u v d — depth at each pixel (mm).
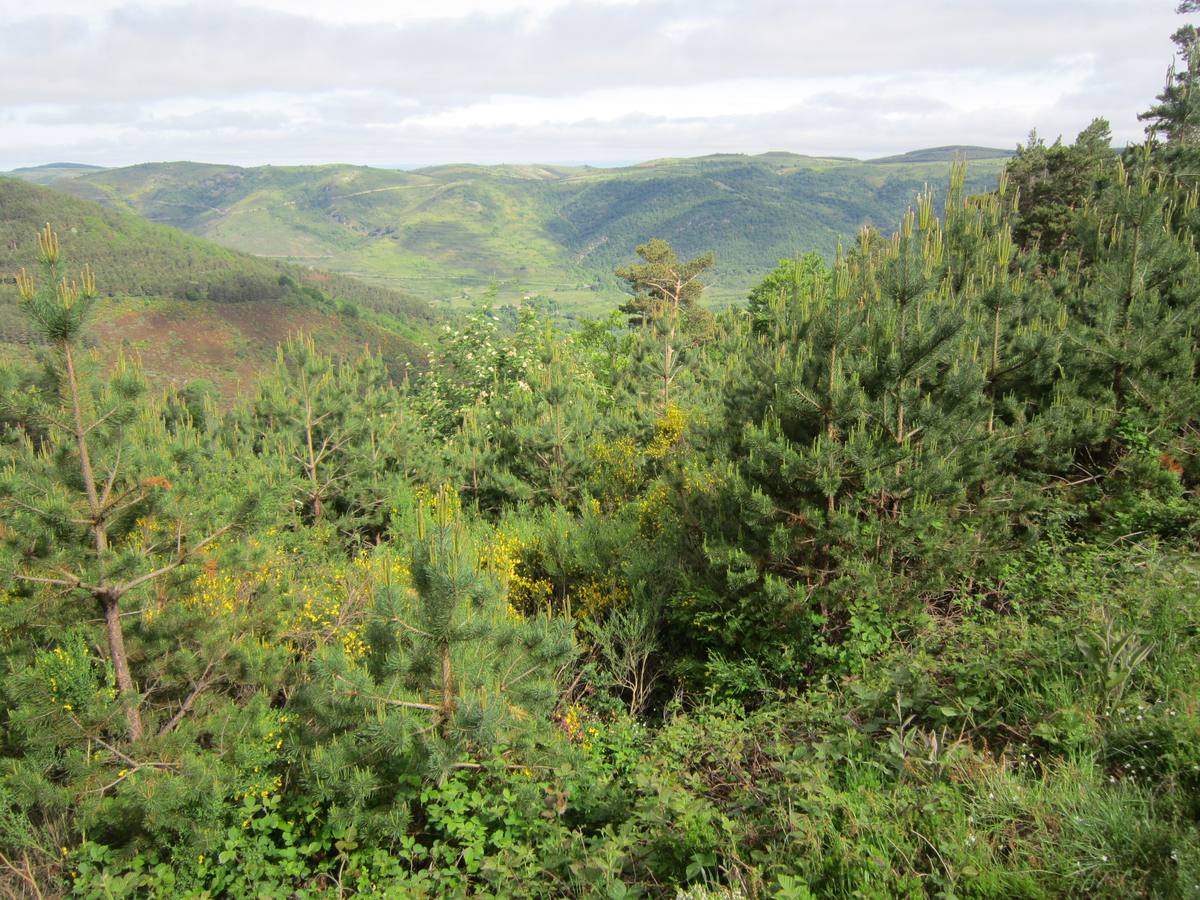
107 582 5031
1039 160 22734
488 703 4645
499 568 8578
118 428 5039
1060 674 4316
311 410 11242
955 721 4391
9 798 4703
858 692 4766
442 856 4602
